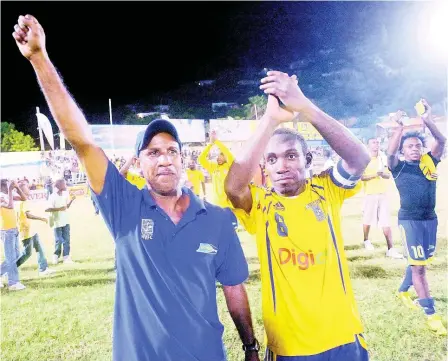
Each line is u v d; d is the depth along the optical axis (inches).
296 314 74.9
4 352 101.4
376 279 129.4
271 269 77.4
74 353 101.0
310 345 73.9
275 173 81.0
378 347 99.6
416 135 116.7
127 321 61.6
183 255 63.7
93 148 60.9
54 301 128.7
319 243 77.9
